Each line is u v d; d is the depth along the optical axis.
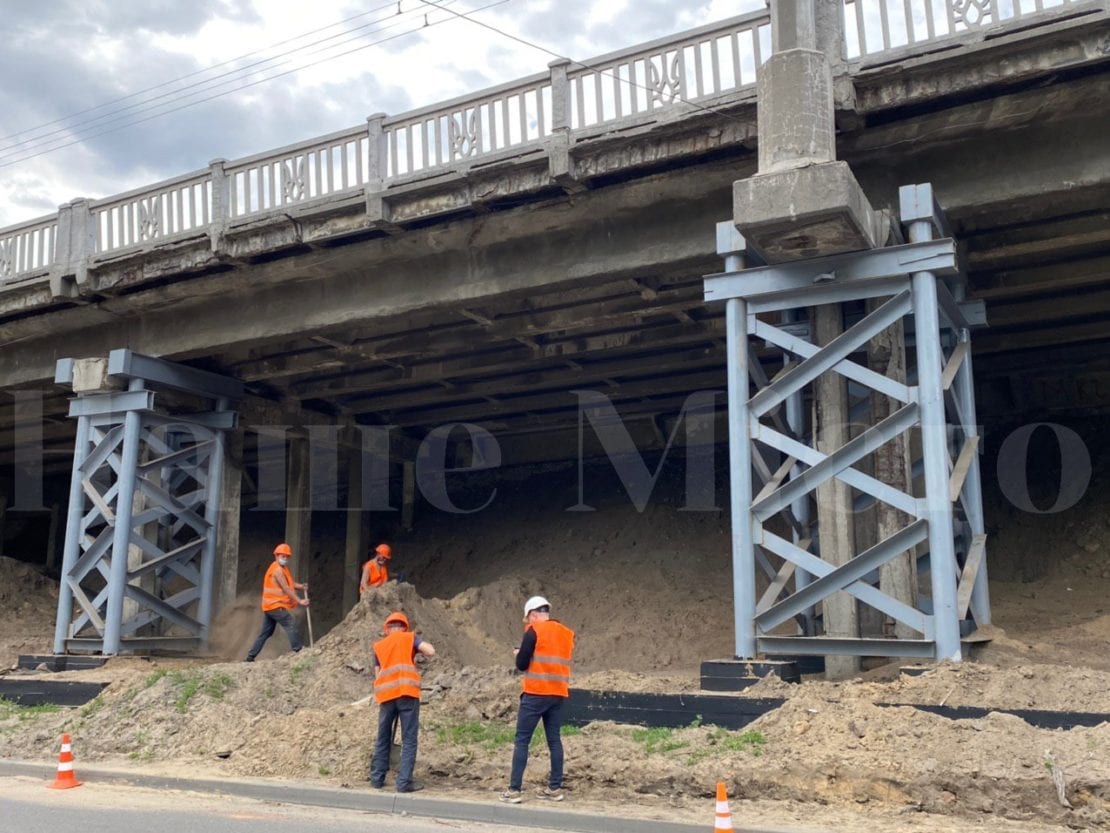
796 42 11.00
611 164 12.85
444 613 16.77
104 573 17.53
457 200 13.93
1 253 18.56
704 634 17.05
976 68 10.96
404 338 18.28
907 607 10.33
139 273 16.88
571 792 9.41
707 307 16.48
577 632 17.98
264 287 16.97
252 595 20.23
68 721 13.16
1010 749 8.46
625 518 22.58
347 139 14.89
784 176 10.30
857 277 10.92
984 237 13.64
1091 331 17.39
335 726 11.35
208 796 10.09
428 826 8.55
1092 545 16.91
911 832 7.71
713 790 9.01
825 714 9.46
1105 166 11.35
